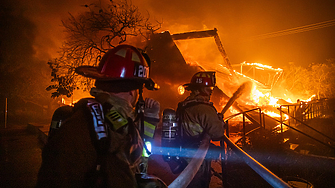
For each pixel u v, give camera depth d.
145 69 1.45
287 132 8.27
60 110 1.98
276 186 1.92
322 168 5.00
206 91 3.13
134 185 1.19
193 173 2.04
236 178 4.61
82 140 1.09
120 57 1.39
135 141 1.25
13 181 5.17
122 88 1.34
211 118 2.85
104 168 1.09
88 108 1.17
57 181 1.00
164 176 4.87
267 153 5.56
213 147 3.20
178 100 9.75
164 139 2.81
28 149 8.06
